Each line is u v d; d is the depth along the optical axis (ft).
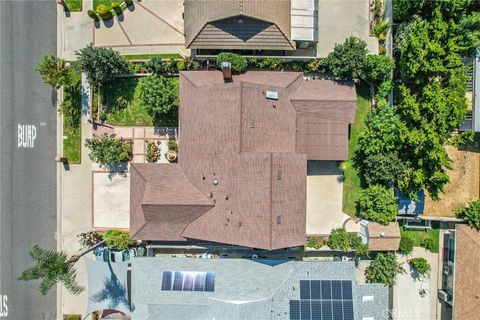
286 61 103.35
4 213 110.11
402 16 100.27
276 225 90.33
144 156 108.68
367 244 102.27
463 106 92.68
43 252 96.22
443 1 94.94
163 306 100.27
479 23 89.35
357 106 106.63
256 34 98.68
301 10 99.09
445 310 108.37
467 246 100.73
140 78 107.34
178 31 107.14
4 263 110.32
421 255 108.58
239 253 108.68
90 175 109.29
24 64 108.78
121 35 108.17
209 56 102.78
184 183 99.76
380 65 96.43
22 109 109.29
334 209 107.65
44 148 109.60
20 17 108.37
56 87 106.83
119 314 109.81
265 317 98.78
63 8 108.06
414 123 96.22
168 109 100.12
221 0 94.99
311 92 99.71
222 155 94.94
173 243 108.88
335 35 106.22
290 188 93.50
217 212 96.78
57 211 110.11
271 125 95.91
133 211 101.19
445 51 91.66
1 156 109.70
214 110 95.25
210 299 100.12
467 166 107.55
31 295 111.14
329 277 101.09
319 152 99.81
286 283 101.09
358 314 101.04
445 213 107.14
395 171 97.81
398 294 109.40
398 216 106.83
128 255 107.34
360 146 103.76
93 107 107.34
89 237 109.09
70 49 108.78
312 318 98.07
